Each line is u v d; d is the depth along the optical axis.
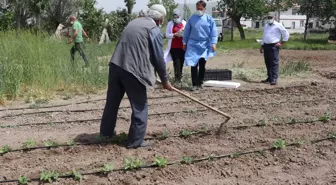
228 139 6.38
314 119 7.36
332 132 6.68
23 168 5.24
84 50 14.29
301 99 9.27
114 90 5.89
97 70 10.59
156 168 5.22
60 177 4.94
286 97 9.51
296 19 68.62
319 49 23.84
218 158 5.61
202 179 5.09
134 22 5.78
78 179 4.91
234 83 10.62
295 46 25.14
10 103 8.77
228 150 5.91
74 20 13.16
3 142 6.18
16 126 7.06
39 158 5.53
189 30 9.85
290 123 7.14
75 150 5.79
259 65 15.77
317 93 9.94
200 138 6.38
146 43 5.66
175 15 10.49
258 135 6.57
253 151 5.84
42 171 5.03
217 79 11.36
